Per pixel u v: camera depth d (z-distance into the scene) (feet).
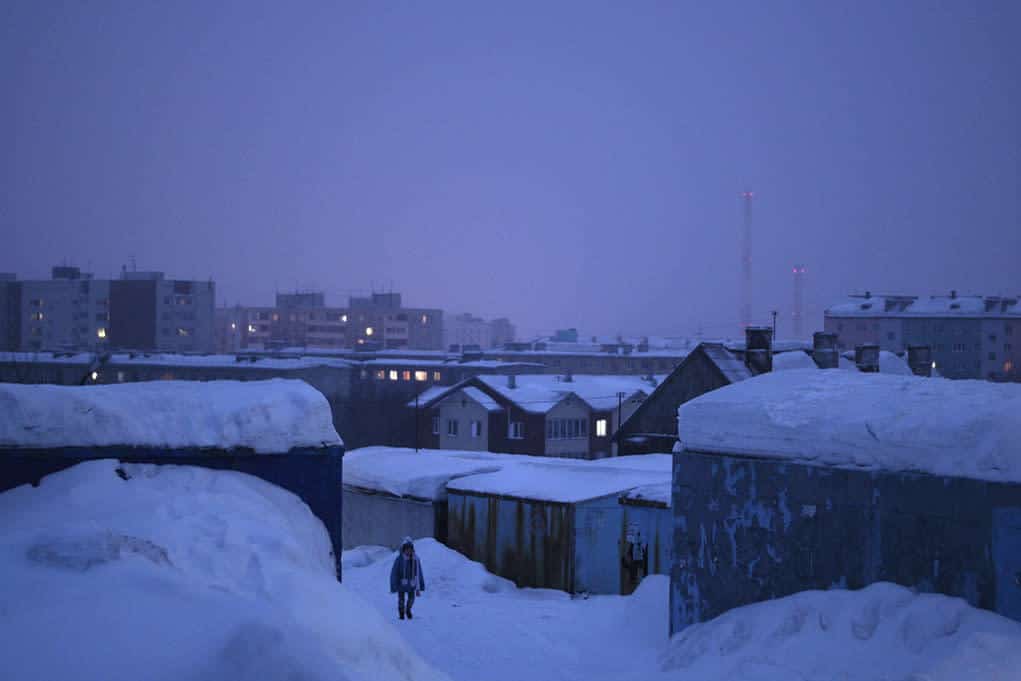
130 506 29.14
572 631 51.34
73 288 437.17
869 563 36.37
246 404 36.01
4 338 443.73
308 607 23.16
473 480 89.61
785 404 41.34
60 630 18.54
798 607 36.60
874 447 36.60
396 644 23.80
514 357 340.59
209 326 426.51
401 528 94.02
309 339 542.98
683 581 44.04
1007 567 31.99
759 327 128.26
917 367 147.54
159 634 18.88
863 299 402.31
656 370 337.52
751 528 40.96
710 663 36.86
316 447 36.52
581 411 200.03
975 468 33.30
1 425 30.86
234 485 34.04
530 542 79.41
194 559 25.17
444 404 212.64
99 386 36.11
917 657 30.35
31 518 27.78
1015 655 28.02
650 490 75.41
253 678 17.21
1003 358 356.18
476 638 49.83
